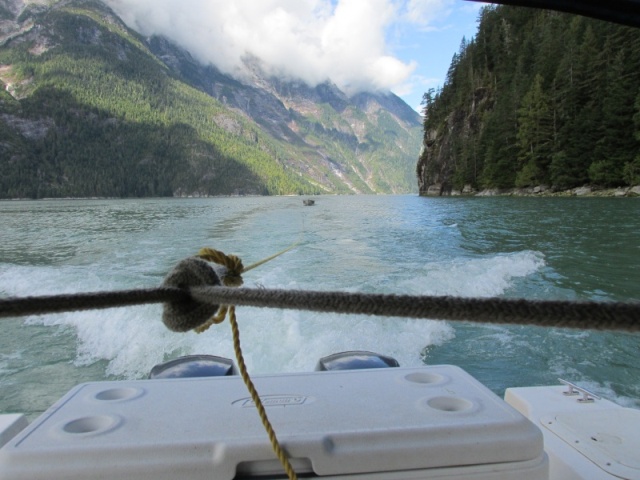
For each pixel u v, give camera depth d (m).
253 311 6.36
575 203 35.81
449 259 12.04
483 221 24.36
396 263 11.34
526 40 71.44
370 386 1.67
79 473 1.23
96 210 50.28
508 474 1.35
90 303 1.11
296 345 5.30
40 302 1.07
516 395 2.29
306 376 1.78
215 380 1.75
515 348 5.12
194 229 23.22
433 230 20.55
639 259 11.84
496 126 65.44
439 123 90.12
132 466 1.24
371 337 5.44
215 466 1.26
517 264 11.11
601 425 1.94
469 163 71.62
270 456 1.28
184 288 1.26
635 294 8.23
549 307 0.84
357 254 13.14
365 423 1.39
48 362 5.15
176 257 13.27
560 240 15.99
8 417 1.86
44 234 22.11
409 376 1.76
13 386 4.61
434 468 1.32
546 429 1.98
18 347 5.54
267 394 1.61
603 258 12.05
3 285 9.99
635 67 45.84
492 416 1.43
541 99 56.31
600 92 50.66
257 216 33.47
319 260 11.93
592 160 49.78
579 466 1.69
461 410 1.48
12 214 42.66
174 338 5.61
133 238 19.34
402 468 1.32
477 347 5.20
